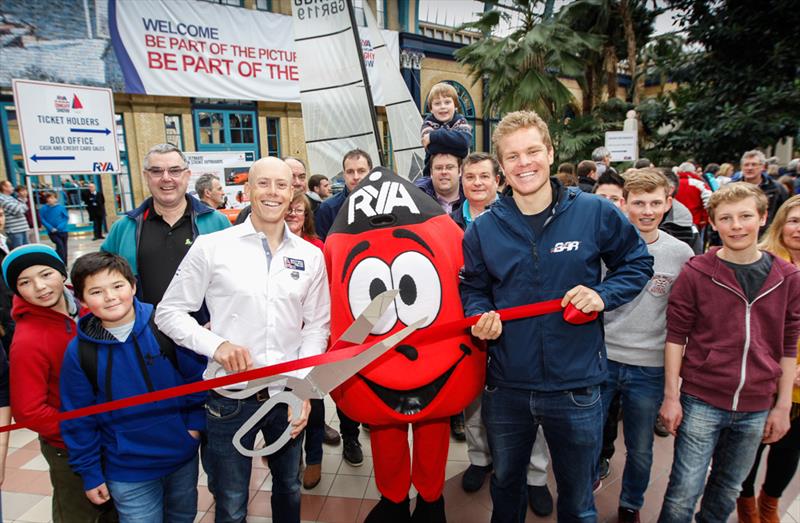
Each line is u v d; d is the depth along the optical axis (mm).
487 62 12398
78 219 14422
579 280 1841
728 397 2031
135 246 2748
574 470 1937
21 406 1901
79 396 1879
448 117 3895
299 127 14047
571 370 1841
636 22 14391
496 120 18812
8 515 2824
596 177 5234
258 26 12688
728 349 2018
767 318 2002
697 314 2111
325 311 2174
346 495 2918
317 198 5480
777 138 11875
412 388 1902
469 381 1994
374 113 3602
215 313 2000
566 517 2018
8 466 3354
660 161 13766
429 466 2160
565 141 12828
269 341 1992
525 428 1991
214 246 1971
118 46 10906
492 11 12703
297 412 1851
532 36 11969
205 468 2574
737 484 2141
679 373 2195
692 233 3664
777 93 11648
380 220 2066
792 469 2320
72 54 10422
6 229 8664
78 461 1871
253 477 3150
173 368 1999
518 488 2092
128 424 1901
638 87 14695
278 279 2002
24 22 9859
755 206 1941
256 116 13445
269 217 1947
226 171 10406
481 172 2869
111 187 13328
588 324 1866
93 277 1800
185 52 11750
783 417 2074
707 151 12930
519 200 1929
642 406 2400
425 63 16953
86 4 10422
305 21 3895
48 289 1938
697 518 2299
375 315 1689
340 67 3875
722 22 12922
